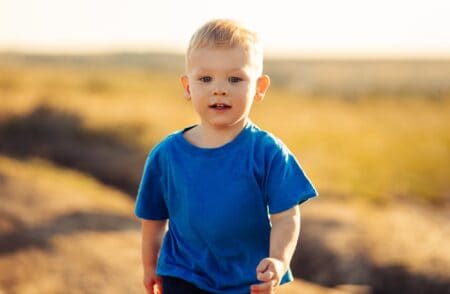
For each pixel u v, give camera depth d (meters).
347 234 8.95
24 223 8.09
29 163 12.36
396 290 7.88
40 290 6.61
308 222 9.52
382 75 51.94
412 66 68.38
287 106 25.44
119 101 22.22
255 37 3.24
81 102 20.22
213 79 3.16
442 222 10.13
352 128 19.56
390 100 27.69
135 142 16.06
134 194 12.76
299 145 16.47
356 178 12.62
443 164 14.07
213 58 3.15
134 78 34.97
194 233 3.22
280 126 19.59
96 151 15.54
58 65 57.22
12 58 59.03
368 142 16.97
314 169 13.56
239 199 3.16
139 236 8.27
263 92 3.32
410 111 24.39
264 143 3.21
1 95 21.02
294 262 8.60
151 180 3.37
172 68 60.34
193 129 3.32
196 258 3.23
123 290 6.67
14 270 6.92
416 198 11.77
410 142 16.98
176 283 3.25
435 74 54.19
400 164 14.11
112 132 16.73
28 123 17.58
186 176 3.21
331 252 8.47
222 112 3.16
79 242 7.68
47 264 7.09
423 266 8.03
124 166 14.27
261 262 3.00
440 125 20.33
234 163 3.19
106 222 8.67
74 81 30.47
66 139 16.61
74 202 9.34
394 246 8.57
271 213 3.19
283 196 3.14
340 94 31.95
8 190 9.45
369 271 8.11
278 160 3.18
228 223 3.16
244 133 3.23
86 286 6.71
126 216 9.17
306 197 3.17
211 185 3.18
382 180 12.56
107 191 11.16
